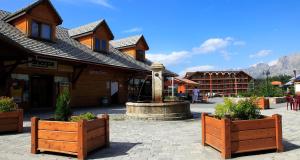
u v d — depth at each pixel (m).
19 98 17.28
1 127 9.57
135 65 26.38
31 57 15.68
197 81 62.47
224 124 6.27
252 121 6.51
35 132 6.88
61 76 20.08
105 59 22.64
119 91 26.50
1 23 17.78
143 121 12.88
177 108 13.58
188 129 10.52
